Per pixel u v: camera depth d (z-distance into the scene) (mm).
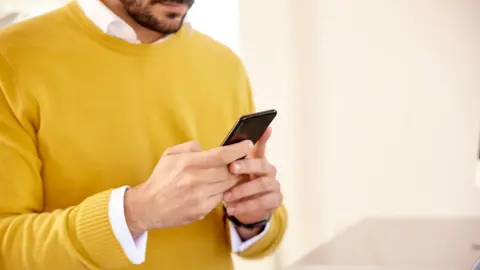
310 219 1296
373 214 1235
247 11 1226
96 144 669
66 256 559
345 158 1235
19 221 592
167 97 738
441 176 1163
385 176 1208
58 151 652
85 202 583
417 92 1146
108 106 684
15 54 638
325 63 1206
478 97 1104
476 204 1146
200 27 1253
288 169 1289
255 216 756
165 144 733
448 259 1188
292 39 1217
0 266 589
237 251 792
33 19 698
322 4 1183
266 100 1261
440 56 1117
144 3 663
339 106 1216
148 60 722
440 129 1146
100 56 689
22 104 626
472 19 1083
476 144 1123
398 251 1227
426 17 1111
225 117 833
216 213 797
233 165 612
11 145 612
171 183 564
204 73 808
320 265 1306
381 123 1188
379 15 1144
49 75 651
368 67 1174
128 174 688
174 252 719
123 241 558
